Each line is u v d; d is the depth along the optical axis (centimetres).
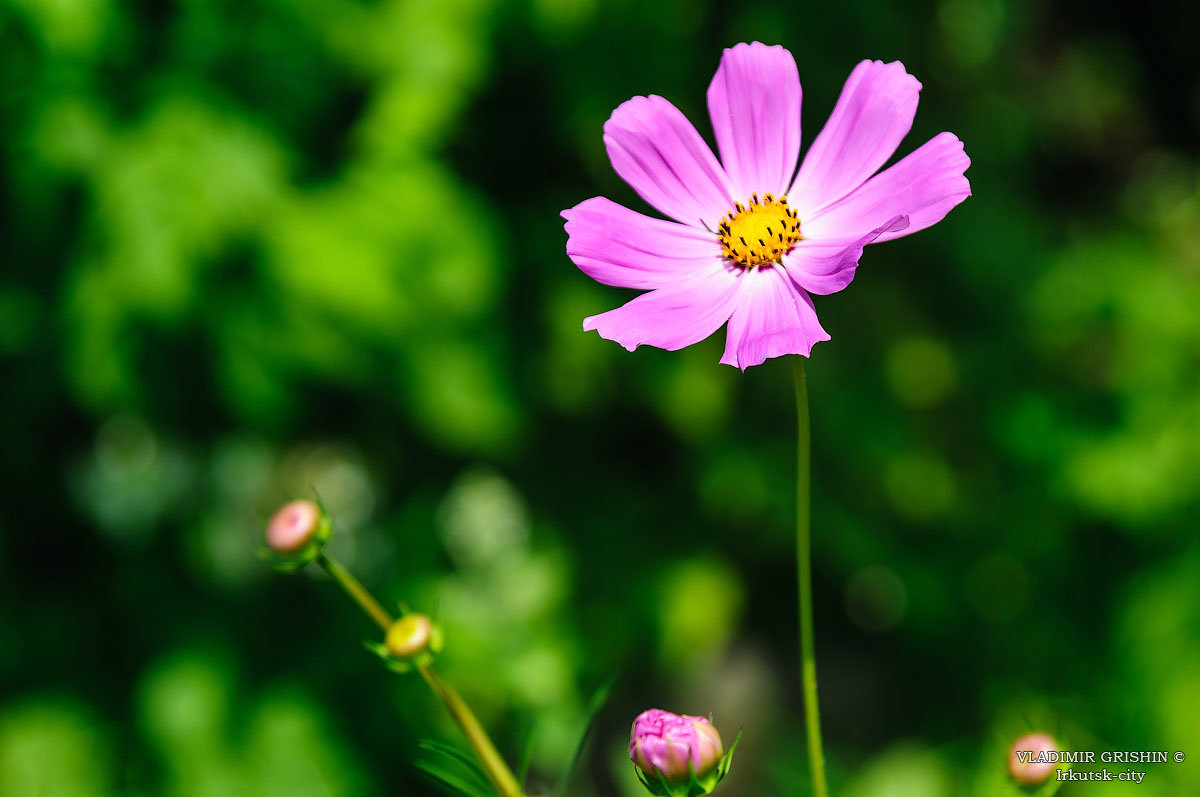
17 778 107
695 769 64
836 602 153
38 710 112
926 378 145
